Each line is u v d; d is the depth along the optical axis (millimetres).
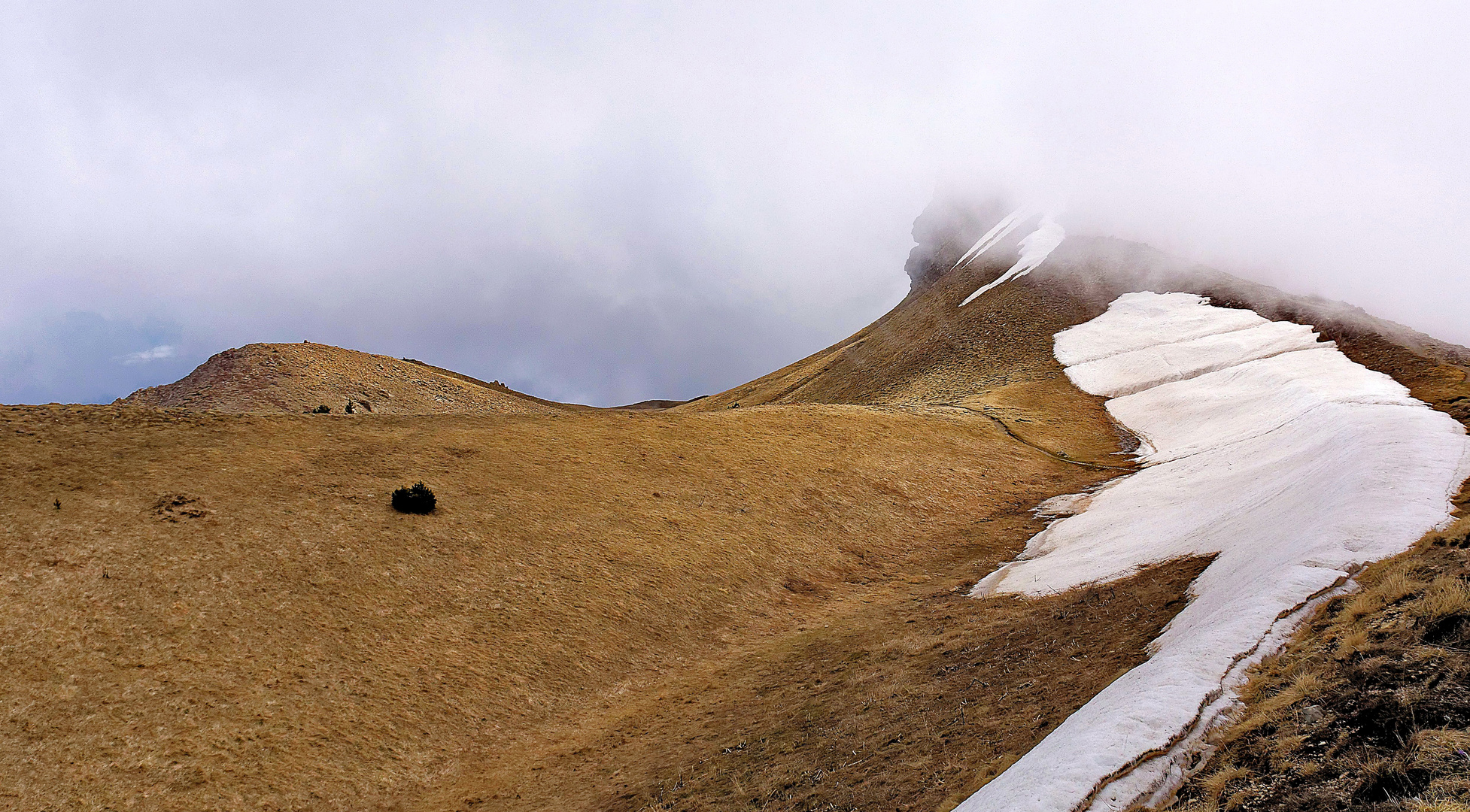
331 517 30734
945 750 14734
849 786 14484
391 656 24953
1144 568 26453
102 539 26094
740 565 35219
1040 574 30859
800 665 26250
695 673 27344
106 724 19875
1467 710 8828
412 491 33031
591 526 35250
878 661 24453
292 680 22938
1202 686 11820
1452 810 7199
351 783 20203
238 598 25297
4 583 23141
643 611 30469
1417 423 29578
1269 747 9750
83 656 21609
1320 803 8391
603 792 19234
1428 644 10477
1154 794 9641
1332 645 11875
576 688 25891
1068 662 17953
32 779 18078
